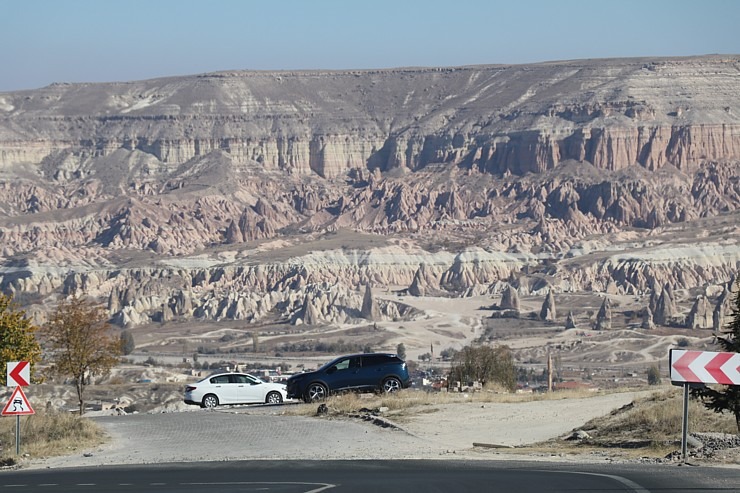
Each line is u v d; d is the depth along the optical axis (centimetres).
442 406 8050
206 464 5544
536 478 4478
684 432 4950
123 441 6950
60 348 13225
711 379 4869
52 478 5106
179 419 8250
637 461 5053
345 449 6069
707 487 4116
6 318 10719
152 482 4747
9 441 6856
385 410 7869
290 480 4641
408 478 4609
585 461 5191
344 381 9238
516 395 9188
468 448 5988
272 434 6912
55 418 7488
